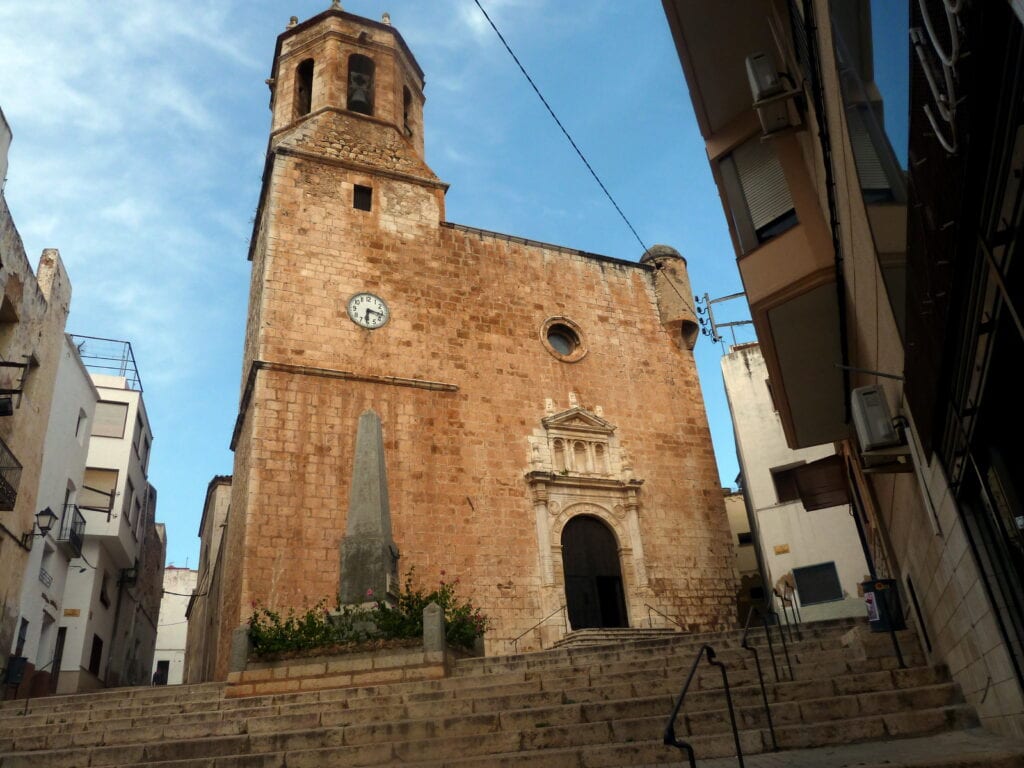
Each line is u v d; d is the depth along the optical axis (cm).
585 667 1126
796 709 772
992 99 277
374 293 2270
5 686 1590
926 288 422
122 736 984
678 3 1058
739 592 2306
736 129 1138
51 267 1916
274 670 1243
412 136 2909
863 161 575
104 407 2766
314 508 1888
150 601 3528
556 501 2202
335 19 2831
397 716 962
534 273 2578
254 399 1962
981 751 544
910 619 1087
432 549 1988
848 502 1794
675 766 681
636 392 2531
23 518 1736
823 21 645
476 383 2275
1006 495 459
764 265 1019
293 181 2348
